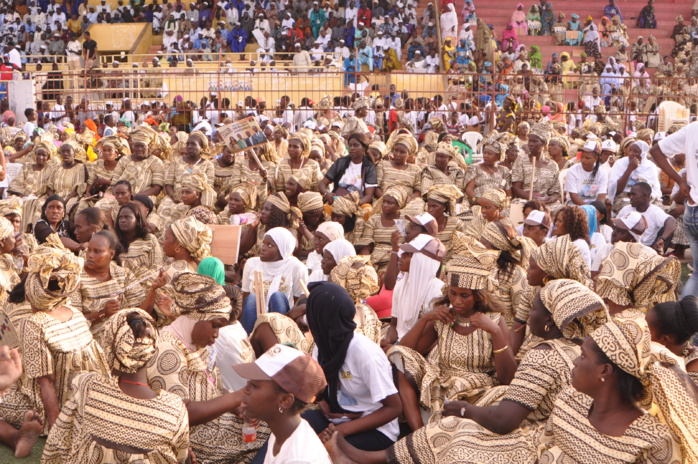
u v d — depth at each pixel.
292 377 3.39
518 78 22.33
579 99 21.12
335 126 17.12
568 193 10.55
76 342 4.85
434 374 4.82
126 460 3.82
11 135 17.38
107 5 30.36
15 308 5.16
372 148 10.62
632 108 21.08
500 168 10.82
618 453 3.34
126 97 23.28
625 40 28.61
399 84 23.56
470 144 16.89
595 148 10.36
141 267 6.65
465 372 4.88
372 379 4.44
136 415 3.81
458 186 10.50
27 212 9.68
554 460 3.56
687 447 3.28
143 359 3.83
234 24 28.77
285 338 5.09
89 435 3.88
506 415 3.93
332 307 4.45
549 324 4.21
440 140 14.45
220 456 4.68
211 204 9.48
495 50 27.23
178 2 29.42
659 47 29.09
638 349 3.24
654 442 3.29
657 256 4.88
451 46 26.78
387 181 10.29
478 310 4.85
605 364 3.31
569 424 3.48
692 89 22.81
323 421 4.63
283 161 10.67
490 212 7.96
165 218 9.52
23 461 4.86
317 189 10.61
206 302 4.40
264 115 19.17
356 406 4.56
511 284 5.66
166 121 19.45
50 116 19.89
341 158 10.42
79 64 28.23
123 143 11.12
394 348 4.86
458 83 22.08
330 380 4.52
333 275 5.17
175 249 6.10
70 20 29.88
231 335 4.94
